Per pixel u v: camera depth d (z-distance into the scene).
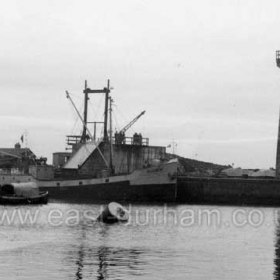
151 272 43.56
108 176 121.44
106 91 138.00
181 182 126.06
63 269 43.97
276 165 129.88
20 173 137.62
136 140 133.25
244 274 43.72
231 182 125.25
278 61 130.88
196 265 46.59
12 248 52.94
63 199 124.00
